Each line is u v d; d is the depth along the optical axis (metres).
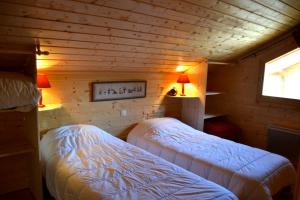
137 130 3.38
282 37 3.54
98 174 1.93
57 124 2.82
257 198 2.01
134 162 2.19
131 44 2.58
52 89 2.73
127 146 2.59
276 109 3.75
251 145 4.11
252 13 2.60
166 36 2.61
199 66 3.78
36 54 2.12
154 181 1.86
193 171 2.45
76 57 2.54
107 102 3.23
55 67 2.63
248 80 4.05
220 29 2.80
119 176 1.92
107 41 2.39
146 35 2.47
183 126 3.55
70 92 2.88
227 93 4.38
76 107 2.95
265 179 2.12
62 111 2.84
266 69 3.84
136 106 3.56
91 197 1.64
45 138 2.54
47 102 2.71
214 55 3.67
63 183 1.91
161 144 2.90
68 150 2.34
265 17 2.78
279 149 3.68
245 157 2.51
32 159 2.40
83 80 2.96
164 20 2.27
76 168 2.02
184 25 2.47
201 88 3.79
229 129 3.97
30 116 2.29
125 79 3.37
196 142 2.98
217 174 2.25
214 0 2.17
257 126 4.01
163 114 3.97
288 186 2.52
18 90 1.96
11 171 2.57
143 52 2.86
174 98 4.07
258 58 3.88
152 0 1.93
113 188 1.73
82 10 1.84
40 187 2.27
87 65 2.81
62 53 2.38
